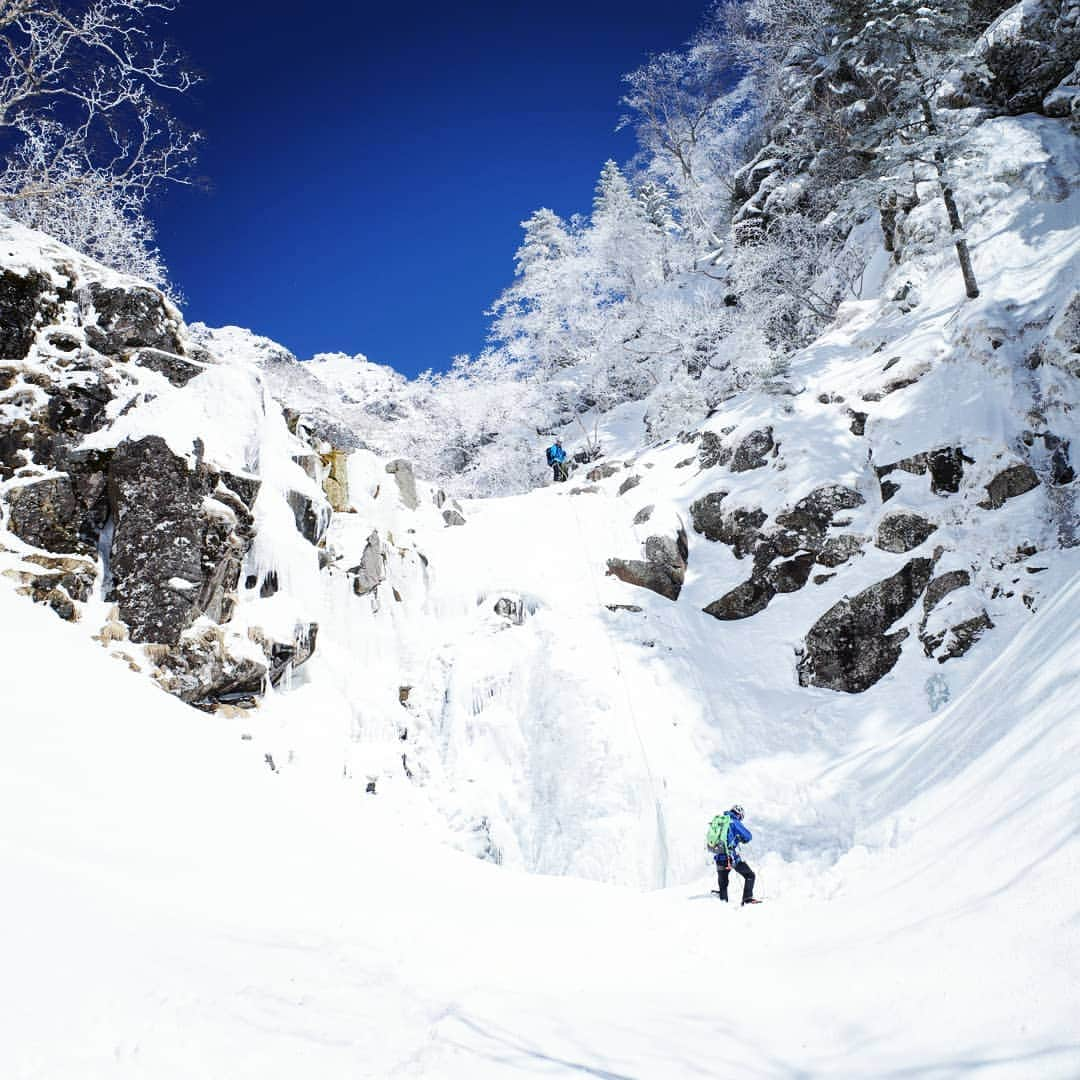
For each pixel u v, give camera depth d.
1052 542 12.96
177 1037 2.84
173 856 4.89
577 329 37.00
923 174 19.27
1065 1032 2.61
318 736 11.84
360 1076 2.98
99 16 12.27
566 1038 3.73
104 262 17.72
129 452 10.75
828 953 4.88
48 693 6.84
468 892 7.17
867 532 14.96
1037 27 20.41
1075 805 3.88
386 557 15.82
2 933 3.02
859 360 18.77
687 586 16.36
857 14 24.88
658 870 11.70
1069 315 14.26
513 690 14.27
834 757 12.50
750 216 33.66
